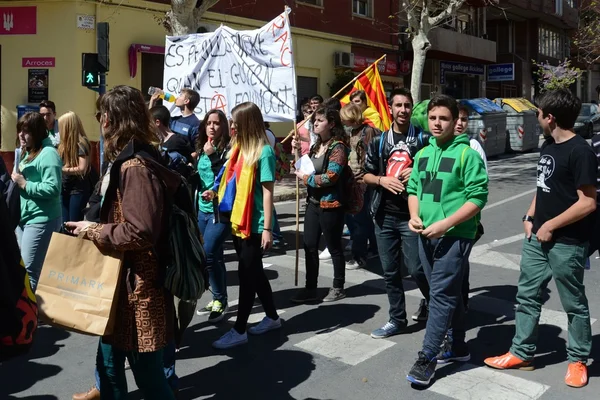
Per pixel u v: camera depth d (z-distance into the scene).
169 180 2.96
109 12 14.58
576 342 4.09
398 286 4.96
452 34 25.84
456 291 4.05
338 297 5.91
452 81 31.28
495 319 5.39
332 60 21.17
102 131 3.04
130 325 2.90
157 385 3.04
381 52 23.69
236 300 5.96
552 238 3.98
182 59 7.89
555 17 38.00
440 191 3.97
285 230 9.45
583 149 3.79
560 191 3.89
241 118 4.55
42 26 14.24
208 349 4.78
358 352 4.70
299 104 19.72
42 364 4.52
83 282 2.90
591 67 45.25
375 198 4.84
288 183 14.80
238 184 4.59
